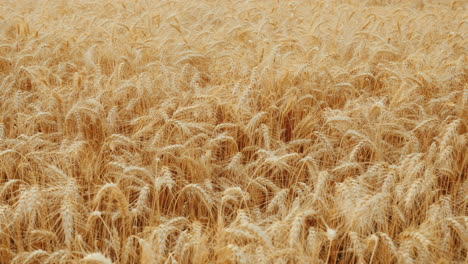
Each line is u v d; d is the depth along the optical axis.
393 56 6.33
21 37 6.46
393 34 7.43
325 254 2.91
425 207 3.04
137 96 4.69
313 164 3.29
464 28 8.47
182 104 4.45
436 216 2.71
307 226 3.04
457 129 3.95
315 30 7.21
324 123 4.10
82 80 4.71
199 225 2.70
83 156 3.63
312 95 4.79
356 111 4.10
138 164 3.51
